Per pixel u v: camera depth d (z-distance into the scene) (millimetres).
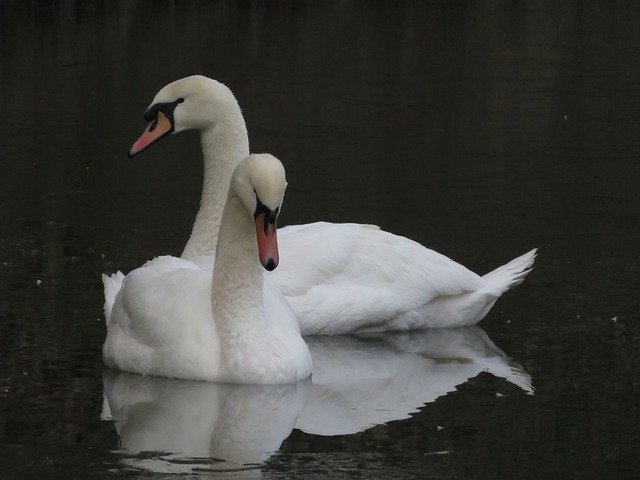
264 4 44094
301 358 12508
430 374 12719
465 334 14406
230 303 12328
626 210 19719
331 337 14336
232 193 12156
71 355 13062
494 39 37719
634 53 35219
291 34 37812
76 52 33531
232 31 37906
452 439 10742
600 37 38094
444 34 38531
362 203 20031
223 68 31625
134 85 29031
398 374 12742
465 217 19266
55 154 23141
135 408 11492
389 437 10797
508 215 19406
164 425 11055
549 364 12891
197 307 12461
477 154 23734
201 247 15000
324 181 21484
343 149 23891
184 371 12359
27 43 34906
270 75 30938
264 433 10891
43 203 19859
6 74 30375
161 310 12477
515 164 22922
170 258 13320
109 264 16453
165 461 10164
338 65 32812
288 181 21422
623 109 27734
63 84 29203
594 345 13453
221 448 10477
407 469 10016
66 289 15328
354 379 12562
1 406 11484
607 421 11148
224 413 11414
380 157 23328
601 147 24234
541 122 26469
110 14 40625
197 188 21062
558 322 14328
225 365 12266
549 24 40719
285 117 26469
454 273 14711
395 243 14742
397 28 39531
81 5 42062
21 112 26391
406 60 33844
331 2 45062
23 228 18312
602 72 32281
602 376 12445
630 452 10375
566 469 10016
